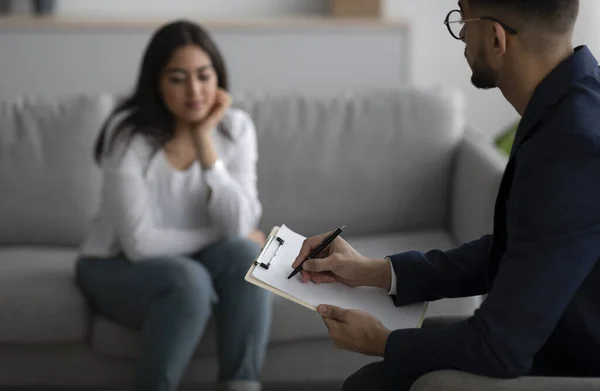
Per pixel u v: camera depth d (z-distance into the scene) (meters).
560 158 1.47
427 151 3.21
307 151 3.21
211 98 2.86
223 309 2.71
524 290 1.46
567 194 1.45
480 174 2.94
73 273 2.90
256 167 3.21
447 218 3.25
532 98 1.56
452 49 4.80
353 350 1.70
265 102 3.27
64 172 3.16
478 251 1.84
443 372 1.51
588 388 1.45
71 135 3.18
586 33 3.99
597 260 1.51
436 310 2.74
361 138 3.22
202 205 2.86
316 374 2.85
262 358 2.71
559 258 1.45
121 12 4.72
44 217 3.15
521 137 1.56
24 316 2.72
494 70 1.61
